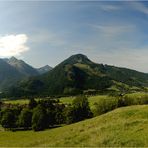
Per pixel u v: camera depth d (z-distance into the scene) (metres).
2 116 160.88
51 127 146.12
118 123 47.28
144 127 42.25
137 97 144.50
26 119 147.38
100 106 142.50
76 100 161.50
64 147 40.22
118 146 36.38
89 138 43.09
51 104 176.88
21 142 65.94
